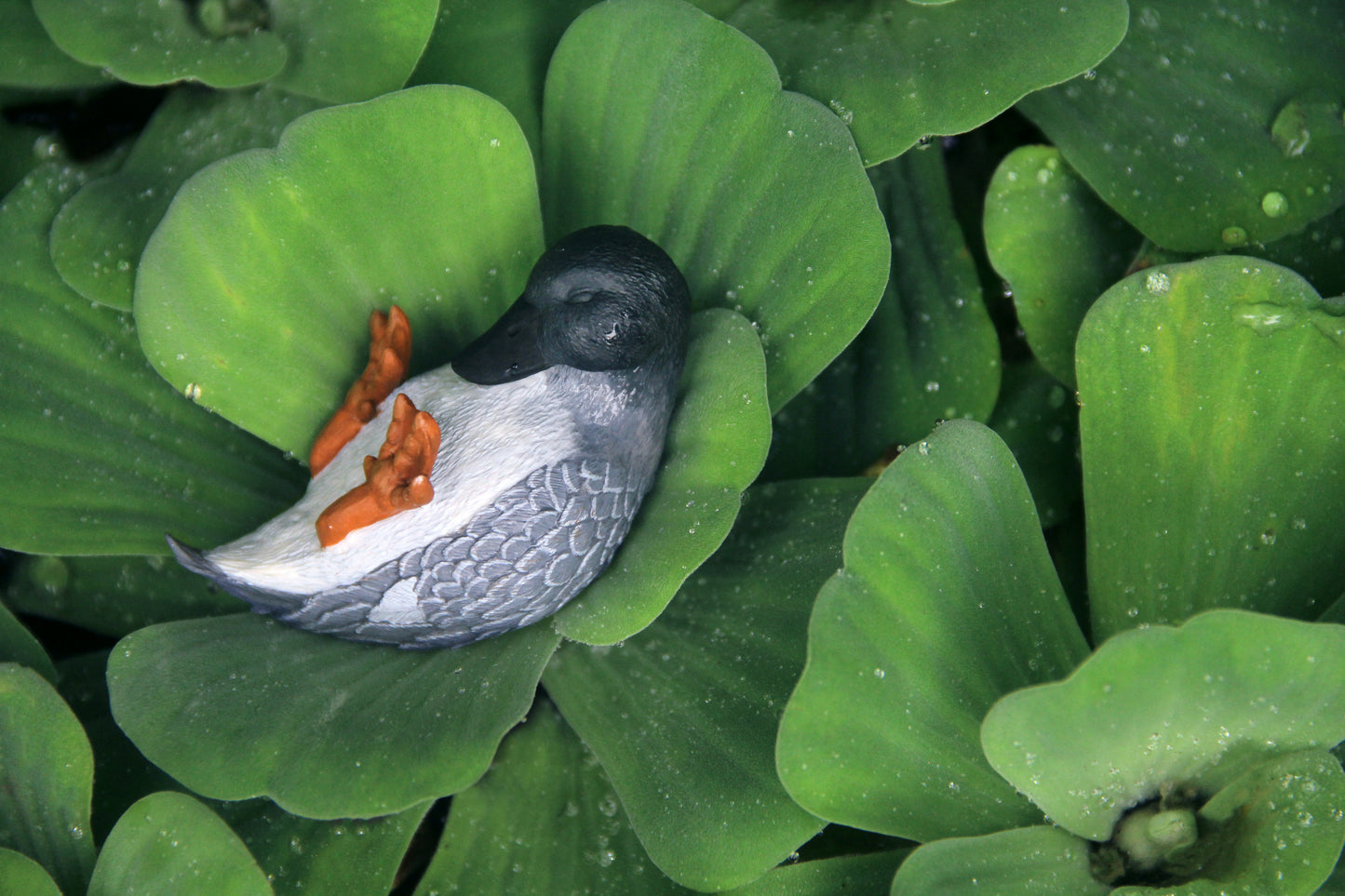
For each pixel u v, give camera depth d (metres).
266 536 2.24
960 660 2.24
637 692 2.26
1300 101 2.29
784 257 2.27
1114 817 2.24
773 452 2.29
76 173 2.29
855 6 2.29
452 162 2.26
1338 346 2.26
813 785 2.23
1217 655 2.21
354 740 2.24
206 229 2.25
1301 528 2.26
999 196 2.30
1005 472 2.25
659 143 2.27
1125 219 2.29
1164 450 2.26
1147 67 2.29
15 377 2.27
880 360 2.30
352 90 2.28
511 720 2.24
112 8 2.28
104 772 2.26
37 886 2.22
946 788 2.24
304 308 2.26
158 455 2.28
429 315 2.27
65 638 2.29
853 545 2.24
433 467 2.24
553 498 2.24
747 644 2.26
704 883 2.24
